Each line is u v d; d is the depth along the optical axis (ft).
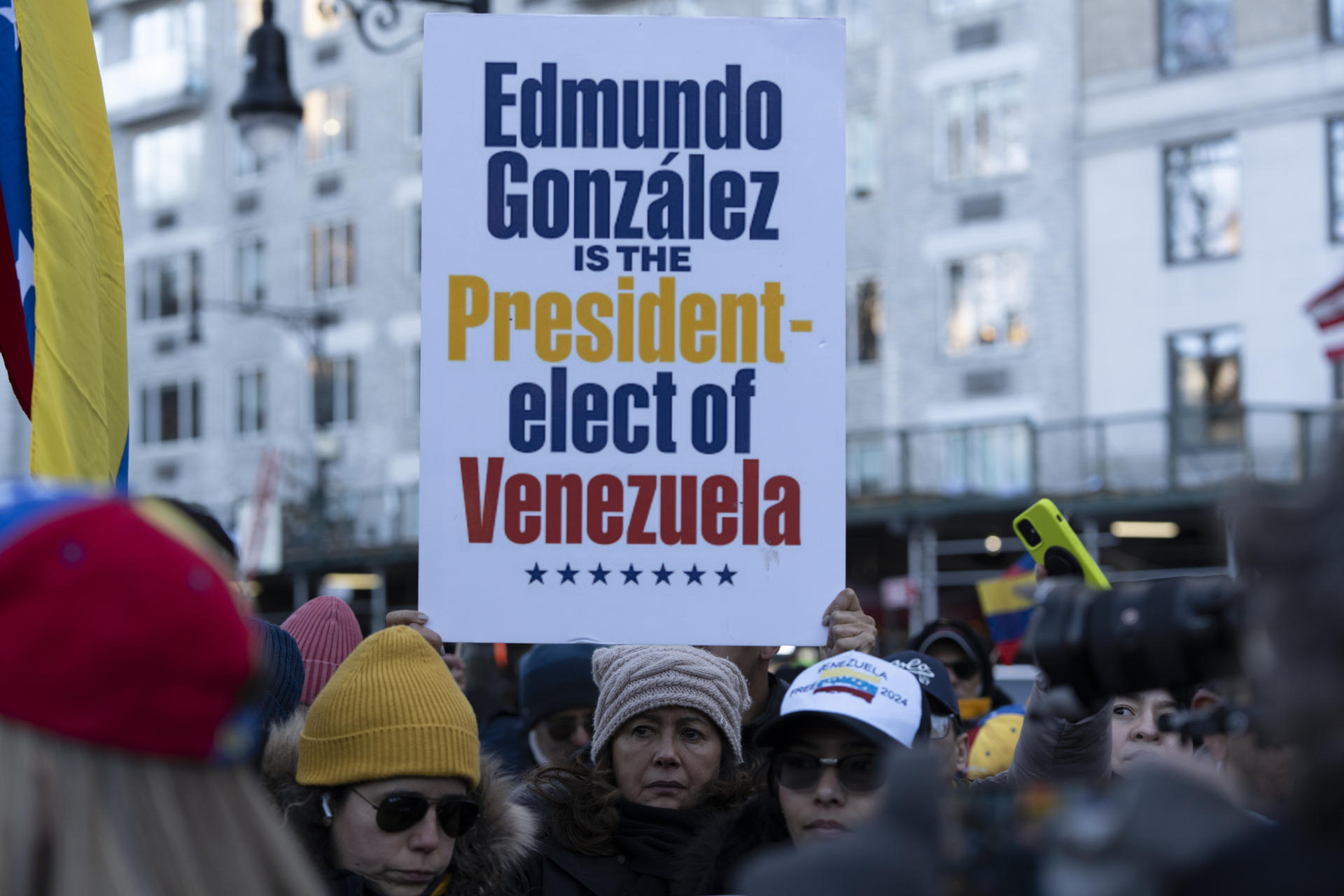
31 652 4.65
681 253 13.09
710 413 12.97
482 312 13.00
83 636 4.66
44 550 4.72
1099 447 78.64
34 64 12.51
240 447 111.65
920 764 5.11
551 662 18.03
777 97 13.23
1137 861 4.72
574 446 12.91
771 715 14.38
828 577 12.86
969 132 87.71
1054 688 6.00
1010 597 26.48
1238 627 5.29
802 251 13.12
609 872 11.78
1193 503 68.80
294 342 109.50
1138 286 81.82
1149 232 81.76
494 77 13.16
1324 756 4.62
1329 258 76.95
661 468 12.92
